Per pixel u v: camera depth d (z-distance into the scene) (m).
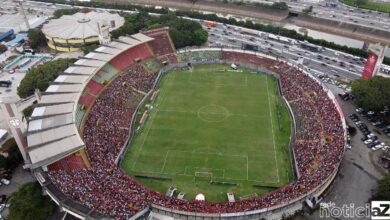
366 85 126.06
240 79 153.50
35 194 83.75
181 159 104.44
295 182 91.06
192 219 80.56
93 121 114.44
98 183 87.06
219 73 158.38
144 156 105.69
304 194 85.00
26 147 91.81
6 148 101.56
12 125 92.62
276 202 83.44
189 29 189.00
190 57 166.50
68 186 83.38
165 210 81.25
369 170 101.19
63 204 77.19
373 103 120.88
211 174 98.69
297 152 104.69
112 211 77.44
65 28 185.50
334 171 93.38
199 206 83.62
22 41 191.88
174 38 174.50
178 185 94.75
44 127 95.62
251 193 92.00
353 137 115.75
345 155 107.19
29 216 79.25
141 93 139.00
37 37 186.25
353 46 192.75
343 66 163.12
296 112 126.38
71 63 141.00
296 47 182.38
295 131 116.38
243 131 117.44
